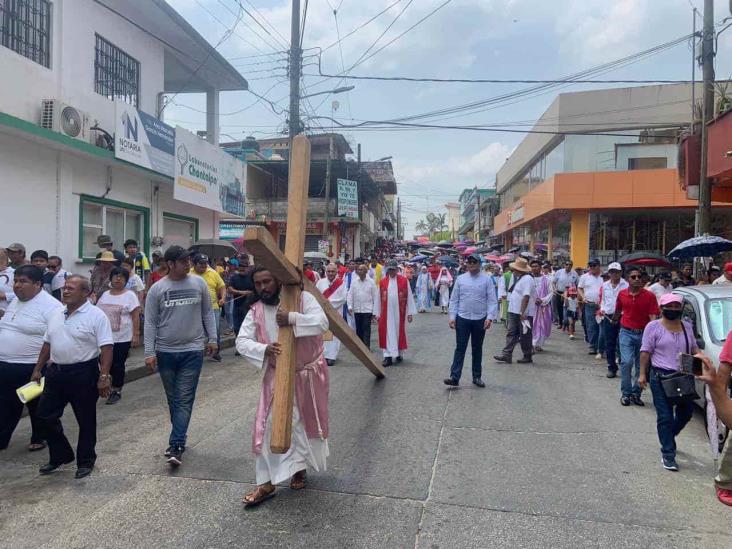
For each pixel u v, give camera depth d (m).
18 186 9.72
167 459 5.18
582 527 3.99
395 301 10.05
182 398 5.29
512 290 10.54
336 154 32.81
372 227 40.97
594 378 9.08
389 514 4.18
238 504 4.35
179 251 5.38
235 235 28.58
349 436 5.98
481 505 4.33
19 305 5.62
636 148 23.98
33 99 10.08
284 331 4.25
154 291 5.39
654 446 5.75
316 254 19.89
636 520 4.11
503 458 5.34
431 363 10.31
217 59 16.03
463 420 6.58
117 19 12.62
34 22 10.33
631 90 24.03
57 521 4.09
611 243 23.77
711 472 5.07
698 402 6.51
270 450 4.23
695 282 12.57
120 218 12.93
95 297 8.16
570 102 24.69
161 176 13.44
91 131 11.39
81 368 4.92
